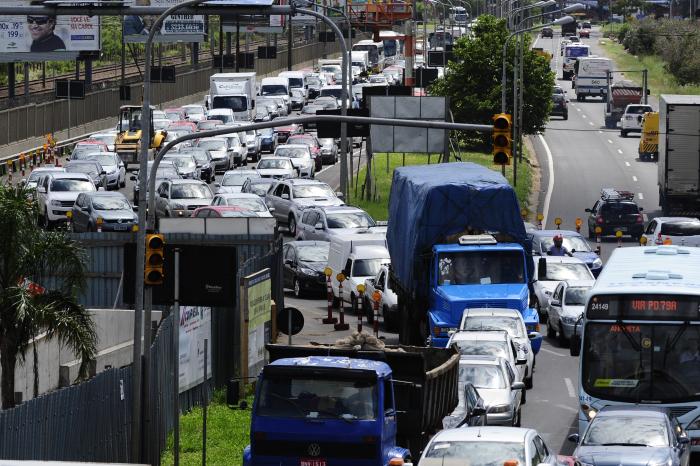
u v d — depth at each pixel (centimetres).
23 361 7212
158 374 6881
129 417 6619
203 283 6047
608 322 6625
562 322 10081
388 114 17300
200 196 15662
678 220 13675
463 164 10800
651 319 6581
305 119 7962
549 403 8112
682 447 6072
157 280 6056
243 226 11788
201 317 7869
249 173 18000
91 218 14588
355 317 11488
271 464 5100
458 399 6750
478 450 4659
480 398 6347
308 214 14212
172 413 7238
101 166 18000
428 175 10069
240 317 8206
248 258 10488
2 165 19775
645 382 6556
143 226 6344
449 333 9075
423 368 5744
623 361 6594
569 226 16900
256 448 5100
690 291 6556
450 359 6394
